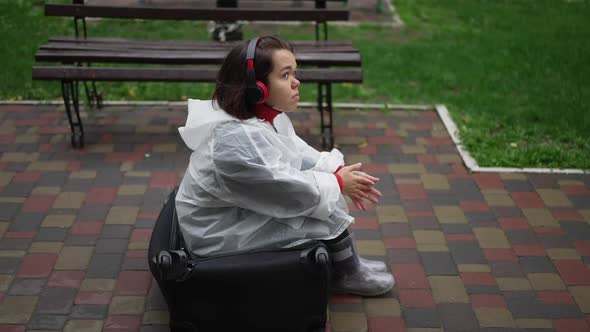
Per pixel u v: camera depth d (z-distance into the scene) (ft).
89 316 10.64
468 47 25.13
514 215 13.82
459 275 11.88
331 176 9.32
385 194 14.55
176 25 26.66
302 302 9.32
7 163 15.35
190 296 9.14
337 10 17.31
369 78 21.43
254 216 9.39
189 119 9.21
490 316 10.85
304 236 9.46
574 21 29.40
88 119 17.75
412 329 10.56
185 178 9.68
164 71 15.57
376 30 27.30
